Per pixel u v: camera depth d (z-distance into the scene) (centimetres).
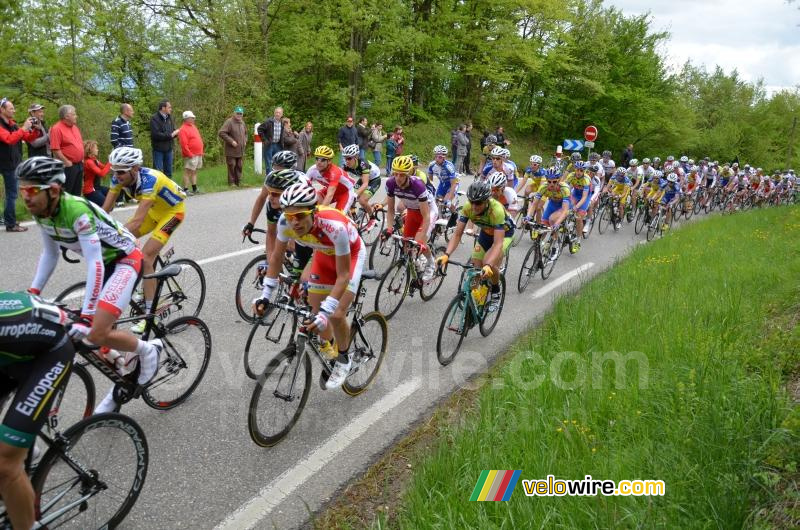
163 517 276
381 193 1329
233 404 382
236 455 328
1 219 739
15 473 220
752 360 398
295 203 330
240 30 1866
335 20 1975
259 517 281
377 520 269
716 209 2070
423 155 2269
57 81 1327
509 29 2472
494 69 2517
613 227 1311
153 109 1622
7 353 223
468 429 343
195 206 952
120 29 1527
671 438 308
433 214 640
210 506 286
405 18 2297
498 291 540
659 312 513
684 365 391
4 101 686
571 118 3061
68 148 759
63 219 290
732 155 4684
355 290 368
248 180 1259
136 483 274
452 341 493
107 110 1414
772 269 682
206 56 1689
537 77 2873
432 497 278
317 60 2003
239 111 1155
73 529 256
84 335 264
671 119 3331
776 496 257
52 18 1287
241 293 512
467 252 888
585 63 2959
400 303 584
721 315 499
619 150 3219
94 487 256
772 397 321
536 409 352
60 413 338
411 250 588
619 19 3053
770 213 1517
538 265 737
